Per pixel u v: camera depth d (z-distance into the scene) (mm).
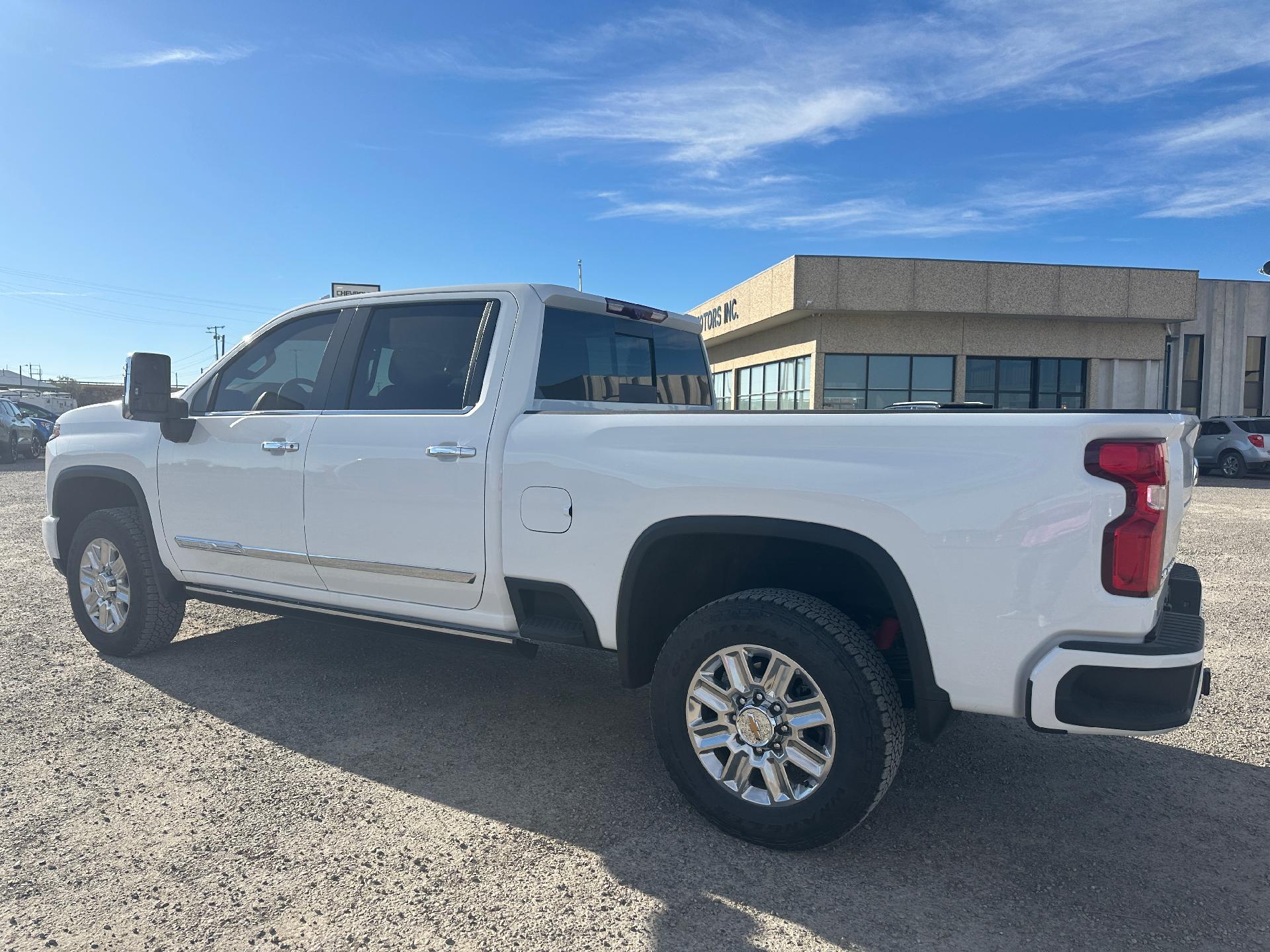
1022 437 2352
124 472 4469
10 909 2355
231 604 4230
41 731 3635
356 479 3584
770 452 2678
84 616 4703
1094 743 3678
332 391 3820
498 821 2902
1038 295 22828
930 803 3092
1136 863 2678
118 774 3229
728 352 31188
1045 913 2400
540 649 5004
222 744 3529
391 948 2213
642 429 2930
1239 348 28266
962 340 23359
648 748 3559
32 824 2832
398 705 4012
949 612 2434
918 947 2240
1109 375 24109
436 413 3490
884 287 22328
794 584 3117
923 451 2465
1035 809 3059
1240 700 4176
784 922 2350
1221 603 6258
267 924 2303
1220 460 20078
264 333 4176
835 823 2582
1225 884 2561
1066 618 2303
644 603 3020
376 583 3645
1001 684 2398
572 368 3670
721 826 2791
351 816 2922
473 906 2406
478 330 3523
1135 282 23078
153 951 2184
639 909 2402
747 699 2732
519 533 3178
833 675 2547
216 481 4066
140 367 3908
